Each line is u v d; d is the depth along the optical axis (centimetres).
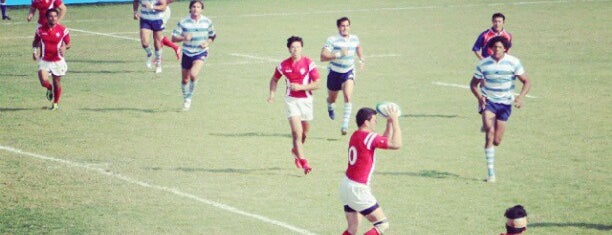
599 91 8788
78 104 8319
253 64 10719
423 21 14688
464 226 4788
